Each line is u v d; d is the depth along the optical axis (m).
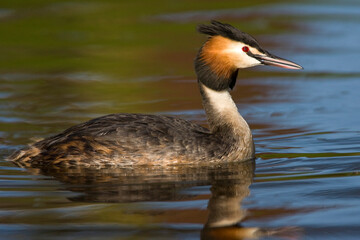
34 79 22.09
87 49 26.55
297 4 35.69
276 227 10.09
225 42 14.28
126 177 12.74
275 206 10.98
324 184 12.12
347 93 20.08
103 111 18.22
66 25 30.83
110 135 13.52
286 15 32.78
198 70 14.55
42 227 10.12
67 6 35.09
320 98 19.62
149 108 18.50
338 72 22.64
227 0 36.78
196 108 18.58
